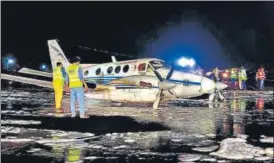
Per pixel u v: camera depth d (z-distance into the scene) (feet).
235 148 24.79
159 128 31.86
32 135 28.76
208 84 46.06
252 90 81.87
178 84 46.24
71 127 32.27
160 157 22.75
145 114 40.37
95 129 31.37
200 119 36.96
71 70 38.14
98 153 23.67
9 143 26.18
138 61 49.06
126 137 28.19
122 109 44.80
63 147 25.18
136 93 47.73
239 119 37.17
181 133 29.76
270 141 27.12
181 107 47.60
